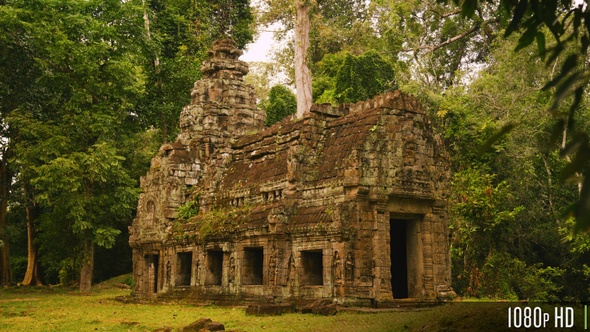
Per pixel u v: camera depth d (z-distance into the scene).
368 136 22.66
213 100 33.56
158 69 45.81
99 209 37.84
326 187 23.19
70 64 38.50
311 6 37.34
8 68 38.22
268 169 27.14
